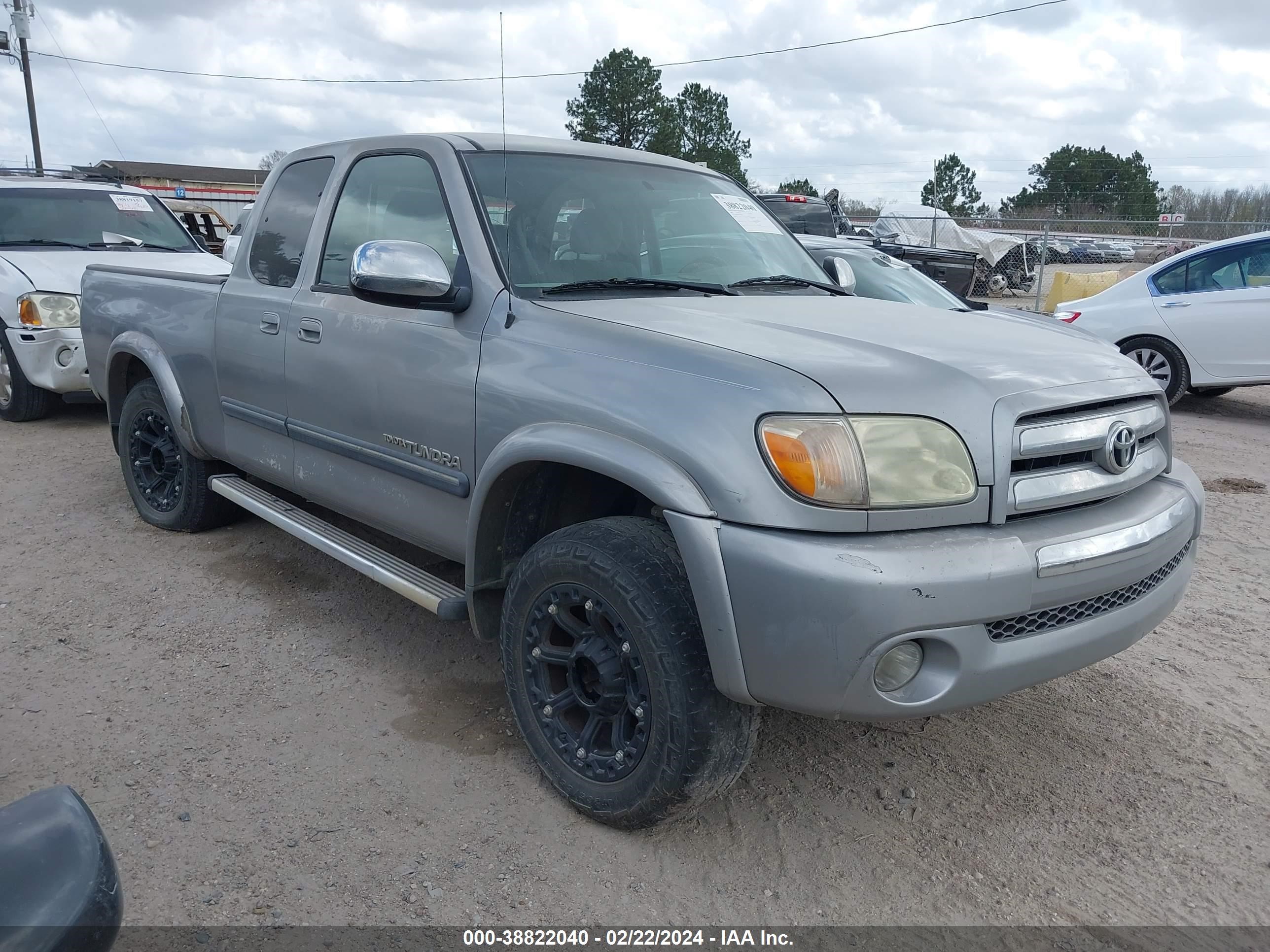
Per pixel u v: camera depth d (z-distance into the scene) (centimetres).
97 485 593
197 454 466
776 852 263
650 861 258
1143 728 333
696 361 245
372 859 254
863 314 310
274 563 463
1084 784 298
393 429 328
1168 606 281
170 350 462
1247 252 893
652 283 320
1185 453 764
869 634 215
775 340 259
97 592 426
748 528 225
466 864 254
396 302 302
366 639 386
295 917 233
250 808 274
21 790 278
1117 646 261
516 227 319
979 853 264
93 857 138
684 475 233
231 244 584
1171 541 271
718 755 244
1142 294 943
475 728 322
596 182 357
